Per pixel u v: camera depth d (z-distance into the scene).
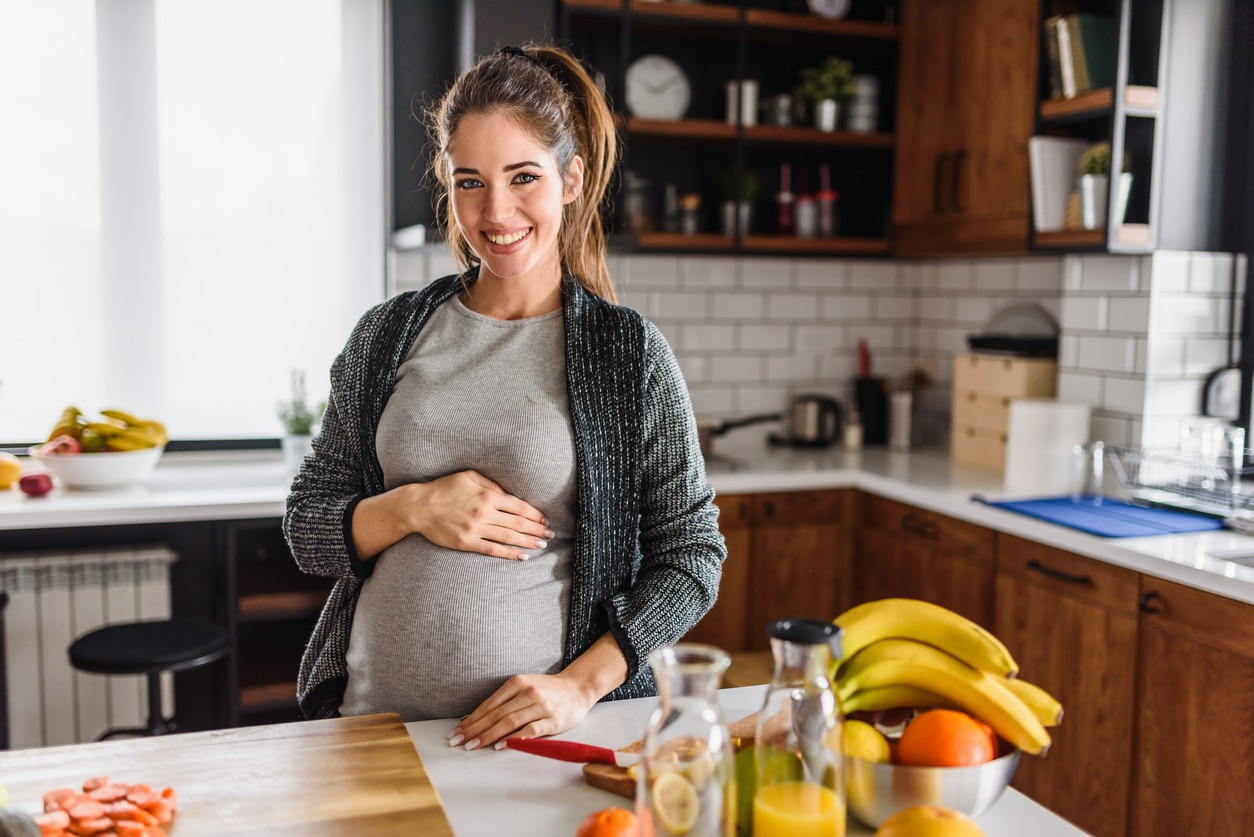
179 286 3.19
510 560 1.29
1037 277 3.25
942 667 1.01
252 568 3.05
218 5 3.13
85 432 2.82
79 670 2.58
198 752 1.09
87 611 2.78
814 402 3.61
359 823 0.94
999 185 2.98
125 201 3.11
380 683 1.31
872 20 3.65
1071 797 2.40
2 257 3.02
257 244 3.24
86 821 0.90
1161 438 2.68
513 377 1.34
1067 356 2.93
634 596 1.34
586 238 1.48
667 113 3.38
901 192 3.47
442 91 3.24
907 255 3.46
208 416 3.25
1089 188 2.62
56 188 3.04
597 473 1.33
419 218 3.26
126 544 2.88
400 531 1.29
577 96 1.42
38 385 3.08
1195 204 2.66
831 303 3.81
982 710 0.99
